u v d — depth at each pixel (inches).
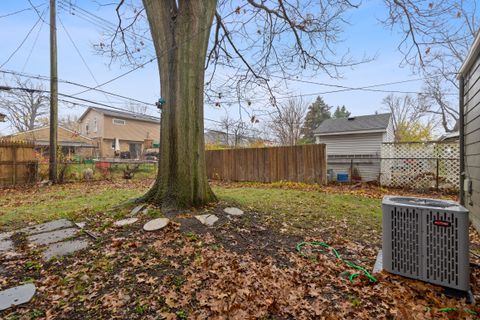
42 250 117.6
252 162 393.4
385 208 89.4
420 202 88.4
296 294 84.3
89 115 959.6
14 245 125.1
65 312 76.3
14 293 85.5
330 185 349.7
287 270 100.8
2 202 235.8
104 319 73.0
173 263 104.6
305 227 152.8
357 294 83.1
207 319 72.5
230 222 151.2
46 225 151.0
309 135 988.6
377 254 111.7
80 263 105.7
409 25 204.7
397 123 896.3
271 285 89.5
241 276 95.4
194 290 86.9
